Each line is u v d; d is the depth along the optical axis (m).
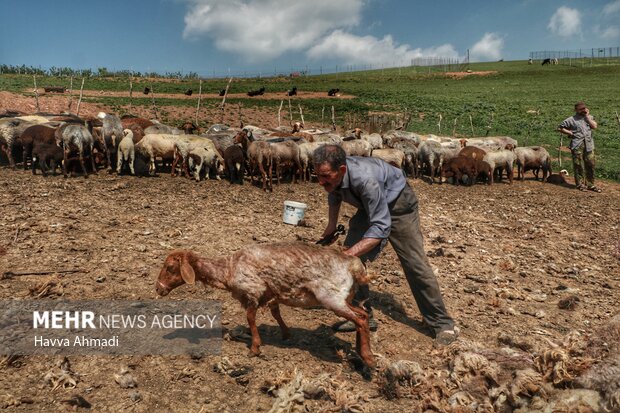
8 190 11.27
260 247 4.80
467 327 6.34
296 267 4.62
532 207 14.72
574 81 81.25
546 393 4.42
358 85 82.94
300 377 4.50
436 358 5.48
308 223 10.76
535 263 9.33
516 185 18.44
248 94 58.41
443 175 17.80
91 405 4.18
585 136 17.69
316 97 60.44
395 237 5.64
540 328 6.44
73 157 13.60
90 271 6.91
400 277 7.95
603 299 7.68
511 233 11.55
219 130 20.52
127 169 14.98
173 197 12.11
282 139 16.73
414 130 35.84
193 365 4.87
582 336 5.59
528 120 42.16
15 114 17.64
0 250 7.35
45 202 10.41
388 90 72.62
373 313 6.35
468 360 5.02
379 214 5.01
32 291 6.07
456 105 53.41
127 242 8.23
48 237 8.14
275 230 9.89
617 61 121.06
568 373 4.64
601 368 4.48
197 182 14.48
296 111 46.00
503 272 8.70
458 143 20.98
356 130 20.42
